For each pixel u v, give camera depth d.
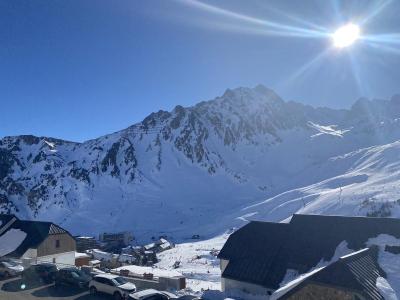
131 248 102.75
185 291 33.56
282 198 154.62
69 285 30.94
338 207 103.81
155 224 178.50
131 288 27.53
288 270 29.58
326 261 28.72
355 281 19.23
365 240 28.88
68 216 199.75
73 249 51.94
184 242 130.75
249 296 30.38
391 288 20.45
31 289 29.81
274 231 34.53
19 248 46.22
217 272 60.81
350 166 192.62
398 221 29.42
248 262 32.09
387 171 142.12
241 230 36.44
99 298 27.48
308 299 19.89
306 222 33.56
